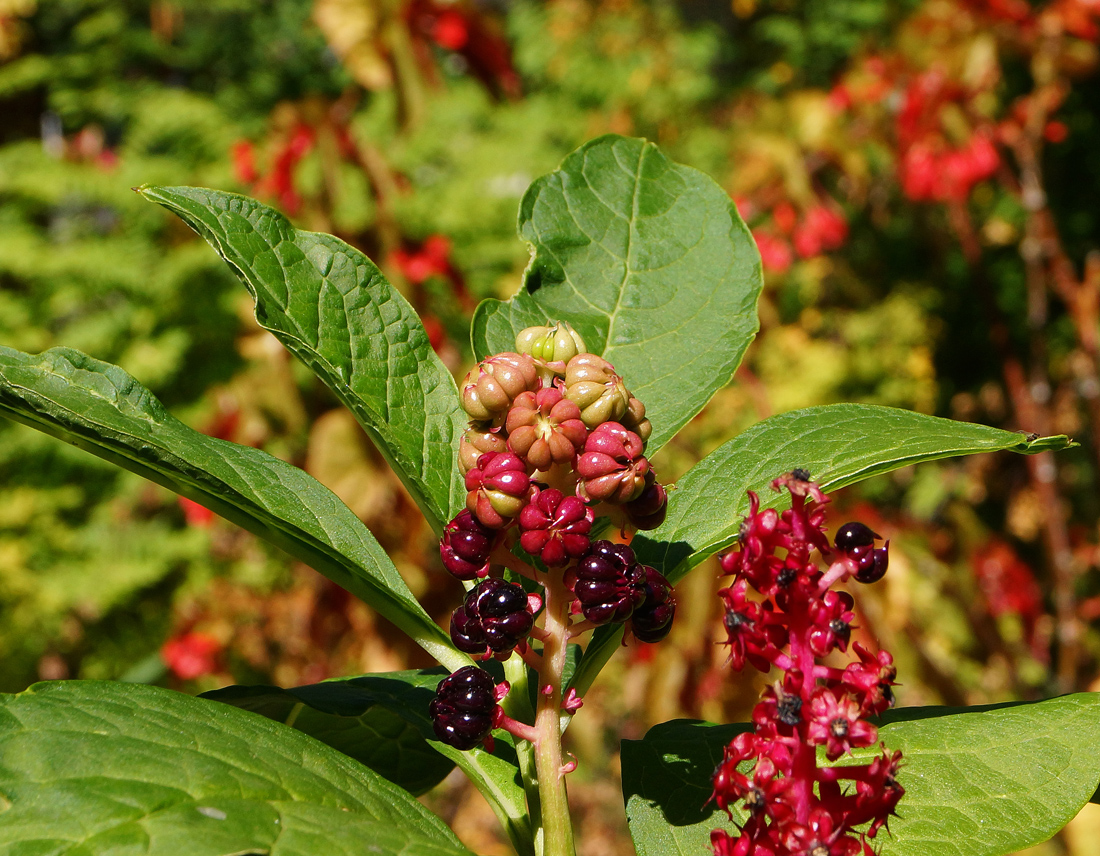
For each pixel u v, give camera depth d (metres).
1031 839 1.04
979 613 5.41
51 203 8.40
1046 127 6.43
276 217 1.21
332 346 1.19
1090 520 7.92
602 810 6.96
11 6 9.13
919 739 1.17
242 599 6.74
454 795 6.96
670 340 1.35
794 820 0.82
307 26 10.66
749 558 0.82
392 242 5.00
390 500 4.68
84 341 7.75
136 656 7.43
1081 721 1.16
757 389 7.09
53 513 7.70
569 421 0.93
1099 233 10.21
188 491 1.08
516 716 1.13
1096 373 6.06
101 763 0.77
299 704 1.34
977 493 8.50
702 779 1.12
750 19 11.87
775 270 6.88
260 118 9.65
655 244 1.42
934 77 6.16
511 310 1.34
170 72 10.47
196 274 8.06
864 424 1.26
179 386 8.14
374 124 8.25
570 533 0.91
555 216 1.41
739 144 7.25
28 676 7.45
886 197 9.00
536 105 9.66
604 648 1.12
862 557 0.82
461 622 0.94
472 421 0.99
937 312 10.52
